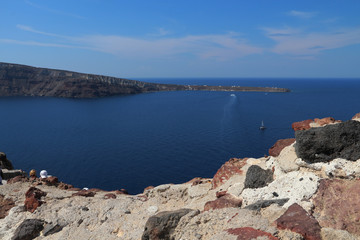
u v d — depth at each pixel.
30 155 94.31
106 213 10.52
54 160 88.75
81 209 10.91
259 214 6.96
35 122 163.75
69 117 183.25
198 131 127.88
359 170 7.19
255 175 9.31
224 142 105.62
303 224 5.72
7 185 13.57
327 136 8.09
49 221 10.14
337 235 5.38
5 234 9.94
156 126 144.75
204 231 6.82
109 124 155.38
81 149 102.06
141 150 99.19
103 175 75.75
